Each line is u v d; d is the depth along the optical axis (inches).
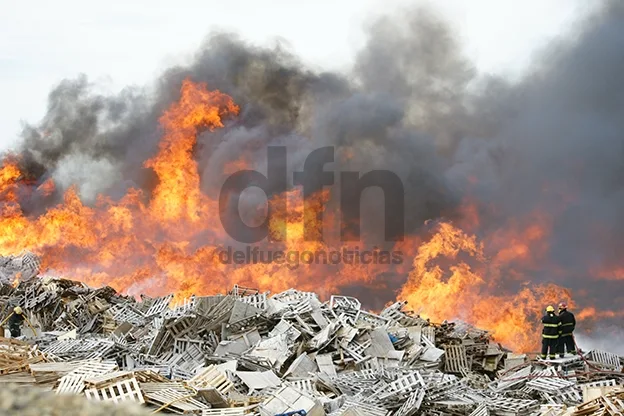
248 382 1145.4
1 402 651.5
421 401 1117.7
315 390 1149.7
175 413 825.5
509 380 1350.9
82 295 1946.4
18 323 1598.2
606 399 939.3
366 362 1395.2
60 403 684.7
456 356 1563.7
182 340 1417.3
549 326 1460.4
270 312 1530.5
